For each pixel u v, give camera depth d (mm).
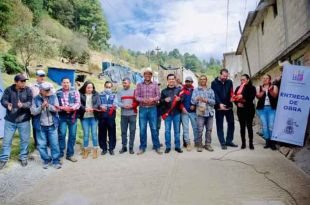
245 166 5684
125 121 7219
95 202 4273
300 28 8836
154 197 4363
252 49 16797
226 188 4609
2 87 8070
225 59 30750
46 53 23344
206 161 6148
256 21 14391
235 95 7172
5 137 6113
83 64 36938
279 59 10414
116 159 6629
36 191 4766
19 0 30219
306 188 4480
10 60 17719
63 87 6570
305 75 6516
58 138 6668
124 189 4730
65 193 4641
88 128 6918
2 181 5277
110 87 7402
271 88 7027
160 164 6059
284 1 10320
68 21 63188
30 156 6852
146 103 6949
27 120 6227
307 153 5977
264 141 8133
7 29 23406
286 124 6629
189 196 4355
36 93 6730
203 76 7133
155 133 7152
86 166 6137
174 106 7090
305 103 6484
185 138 7258
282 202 4020
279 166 5625
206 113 7082
